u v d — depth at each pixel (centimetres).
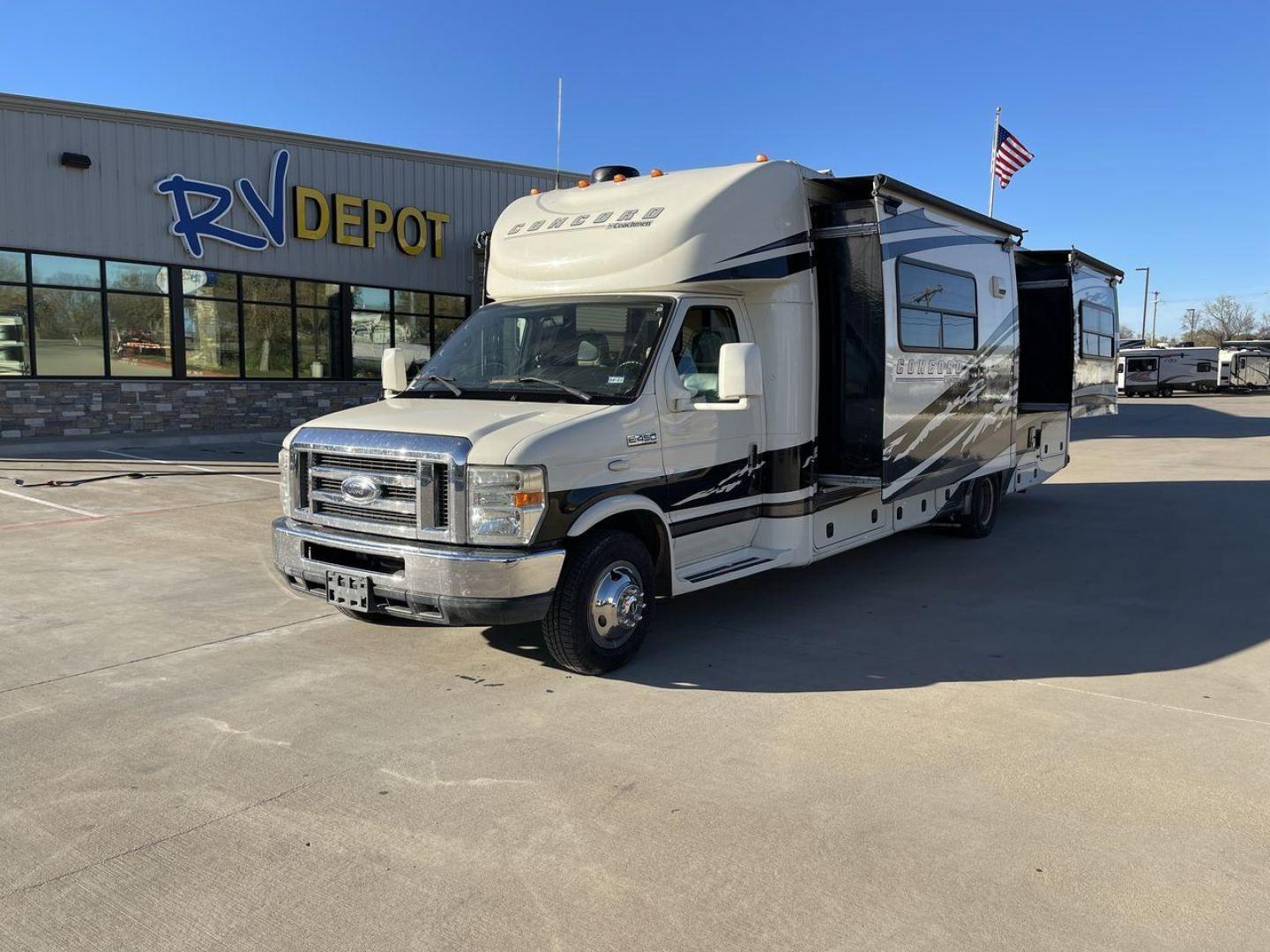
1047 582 827
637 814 393
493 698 529
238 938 310
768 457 686
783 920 320
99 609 704
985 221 887
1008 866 355
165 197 1803
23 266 1672
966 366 864
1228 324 10906
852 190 714
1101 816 394
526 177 2362
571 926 316
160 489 1249
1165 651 625
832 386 721
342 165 2039
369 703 519
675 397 595
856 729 486
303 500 583
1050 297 1187
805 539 704
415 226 2170
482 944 307
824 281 718
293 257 1986
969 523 1007
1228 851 367
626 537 568
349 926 316
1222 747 466
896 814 395
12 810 395
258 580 795
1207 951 305
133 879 344
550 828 382
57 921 318
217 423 1922
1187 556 938
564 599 541
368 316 2133
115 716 498
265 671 572
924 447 785
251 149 1905
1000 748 462
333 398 2084
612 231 642
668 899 332
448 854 361
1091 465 1808
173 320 1850
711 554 653
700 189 640
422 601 515
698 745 465
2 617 681
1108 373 1395
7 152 1628
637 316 614
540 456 510
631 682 557
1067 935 313
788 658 605
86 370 1762
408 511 528
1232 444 2234
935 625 687
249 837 373
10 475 1349
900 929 316
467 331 686
